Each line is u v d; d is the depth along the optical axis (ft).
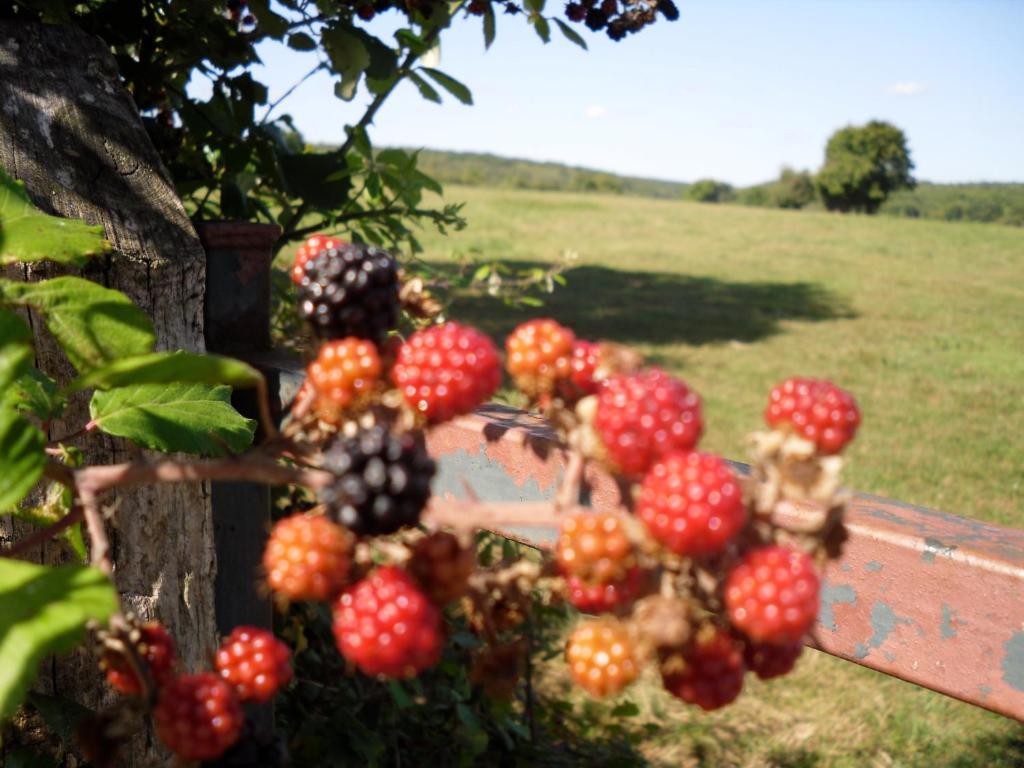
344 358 2.47
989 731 10.80
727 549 2.16
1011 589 3.27
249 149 8.36
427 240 65.98
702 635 2.11
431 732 9.43
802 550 2.17
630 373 2.43
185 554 5.04
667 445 2.14
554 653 10.21
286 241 8.82
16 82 5.12
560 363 2.47
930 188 237.86
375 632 2.06
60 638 2.03
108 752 2.26
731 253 69.67
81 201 4.77
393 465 2.15
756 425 22.72
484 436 4.41
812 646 3.78
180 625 5.05
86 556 3.96
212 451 3.80
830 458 2.17
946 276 59.67
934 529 3.59
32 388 3.70
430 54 8.68
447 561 2.16
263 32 7.97
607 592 2.18
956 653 3.43
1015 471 20.15
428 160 298.35
